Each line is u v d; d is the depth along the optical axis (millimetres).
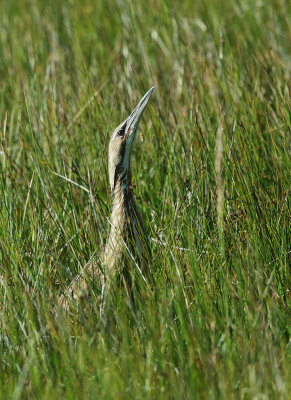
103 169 12391
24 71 16547
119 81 14930
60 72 15875
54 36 17688
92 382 7930
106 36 18078
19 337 9148
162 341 8508
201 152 11961
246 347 8250
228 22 17891
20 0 21562
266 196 10883
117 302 9391
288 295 9484
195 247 10148
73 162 12133
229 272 9961
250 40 16109
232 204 10992
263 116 12805
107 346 8711
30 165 12883
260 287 9000
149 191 11750
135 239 10125
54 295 9688
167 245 10070
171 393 7648
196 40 16656
